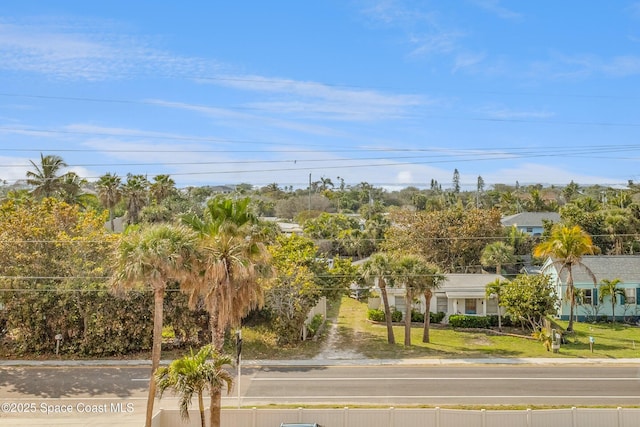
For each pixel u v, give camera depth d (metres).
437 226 67.75
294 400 29.25
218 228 26.23
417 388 31.38
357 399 29.38
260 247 26.62
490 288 47.22
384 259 41.59
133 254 24.64
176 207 75.12
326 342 43.34
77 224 41.66
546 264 55.06
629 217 73.06
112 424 26.25
